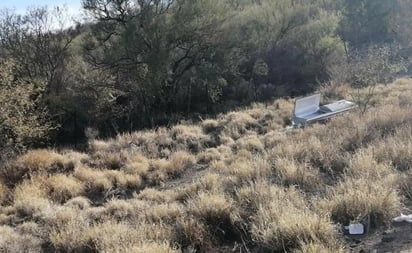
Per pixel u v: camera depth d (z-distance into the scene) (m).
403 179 5.37
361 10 31.94
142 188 8.92
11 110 12.51
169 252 4.29
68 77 24.83
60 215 6.62
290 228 4.23
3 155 11.64
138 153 11.57
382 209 4.52
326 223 4.25
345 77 19.16
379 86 16.28
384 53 16.09
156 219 5.75
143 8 22.98
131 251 4.35
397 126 8.53
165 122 22.12
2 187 8.95
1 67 12.82
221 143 12.46
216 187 6.60
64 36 25.81
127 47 22.72
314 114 12.28
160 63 22.48
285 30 28.61
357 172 5.96
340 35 31.94
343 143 7.96
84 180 9.28
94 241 5.15
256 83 28.31
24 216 7.26
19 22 26.45
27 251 5.36
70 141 22.03
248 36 26.83
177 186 8.55
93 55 24.09
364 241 4.12
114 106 23.89
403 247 3.84
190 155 10.84
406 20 31.36
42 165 10.48
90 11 23.03
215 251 4.61
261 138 11.82
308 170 6.54
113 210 6.83
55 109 22.67
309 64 28.17
